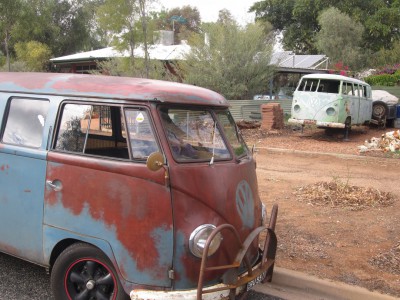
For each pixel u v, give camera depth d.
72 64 30.98
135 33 20.02
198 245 3.55
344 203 7.70
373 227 6.54
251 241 3.81
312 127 18.31
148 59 20.55
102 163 3.72
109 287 3.83
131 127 3.75
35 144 4.18
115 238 3.64
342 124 15.57
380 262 5.35
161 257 3.54
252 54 19.36
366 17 39.53
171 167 3.55
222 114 4.34
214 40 19.39
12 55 36.84
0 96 4.54
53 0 39.25
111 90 3.91
